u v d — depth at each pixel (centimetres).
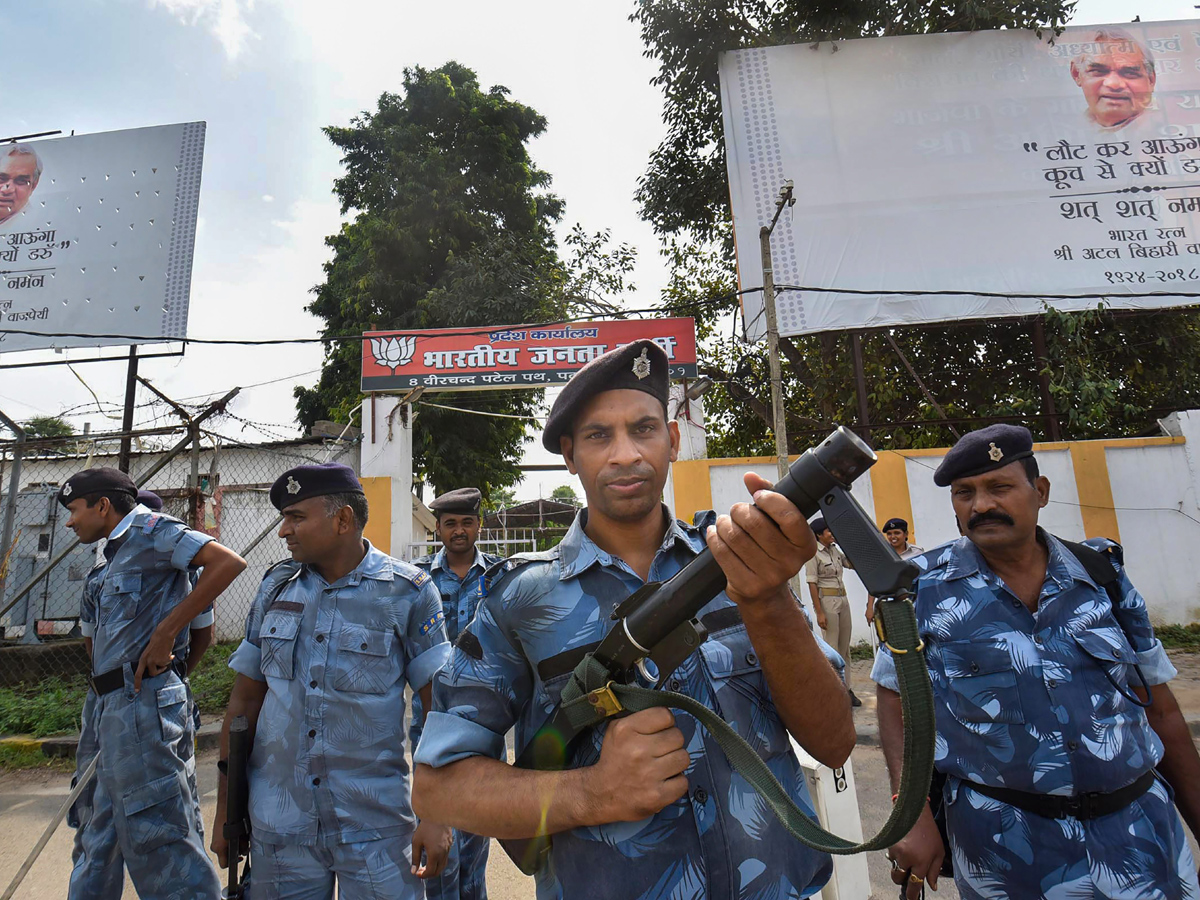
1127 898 144
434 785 101
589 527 118
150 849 244
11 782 492
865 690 645
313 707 203
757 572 75
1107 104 995
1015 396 989
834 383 1065
